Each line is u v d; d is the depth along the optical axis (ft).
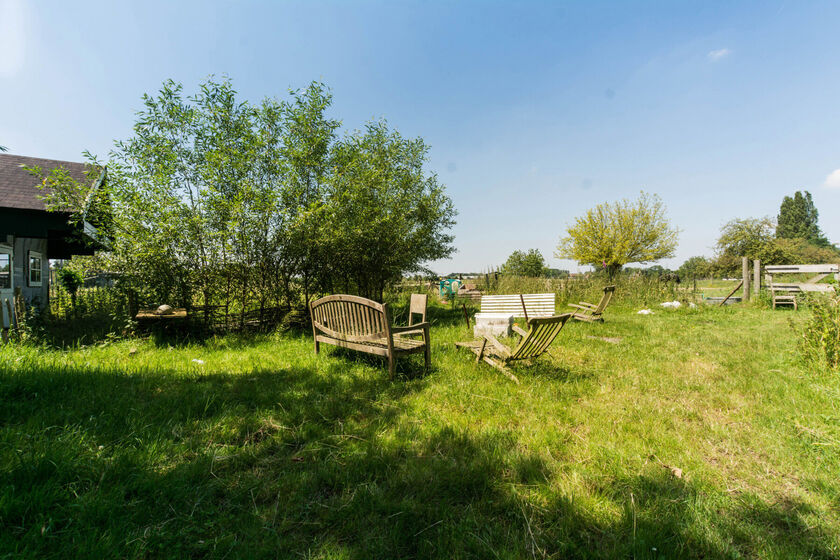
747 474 8.20
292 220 25.25
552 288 54.39
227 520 6.59
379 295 35.81
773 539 6.33
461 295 57.06
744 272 50.62
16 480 6.97
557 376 15.51
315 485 7.70
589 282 54.49
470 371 15.90
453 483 7.73
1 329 18.79
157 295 24.70
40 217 25.59
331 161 29.04
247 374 15.49
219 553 5.86
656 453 9.17
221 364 17.37
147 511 6.66
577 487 7.63
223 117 24.98
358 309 16.10
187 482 7.55
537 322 13.50
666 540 6.10
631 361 18.17
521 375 15.47
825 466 8.36
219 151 24.53
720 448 9.50
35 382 12.21
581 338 24.48
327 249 27.61
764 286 49.57
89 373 14.17
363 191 29.37
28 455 7.76
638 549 5.92
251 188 23.90
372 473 8.16
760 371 16.12
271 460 8.75
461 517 6.75
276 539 6.11
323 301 17.93
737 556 5.83
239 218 23.59
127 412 10.77
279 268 26.89
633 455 8.93
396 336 20.08
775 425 10.53
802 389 13.35
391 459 8.69
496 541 6.19
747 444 9.62
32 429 9.10
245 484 7.69
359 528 6.49
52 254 43.45
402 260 34.60
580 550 5.94
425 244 39.24
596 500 7.23
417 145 38.47
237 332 24.54
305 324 28.07
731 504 7.19
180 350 20.56
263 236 24.89
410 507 6.92
